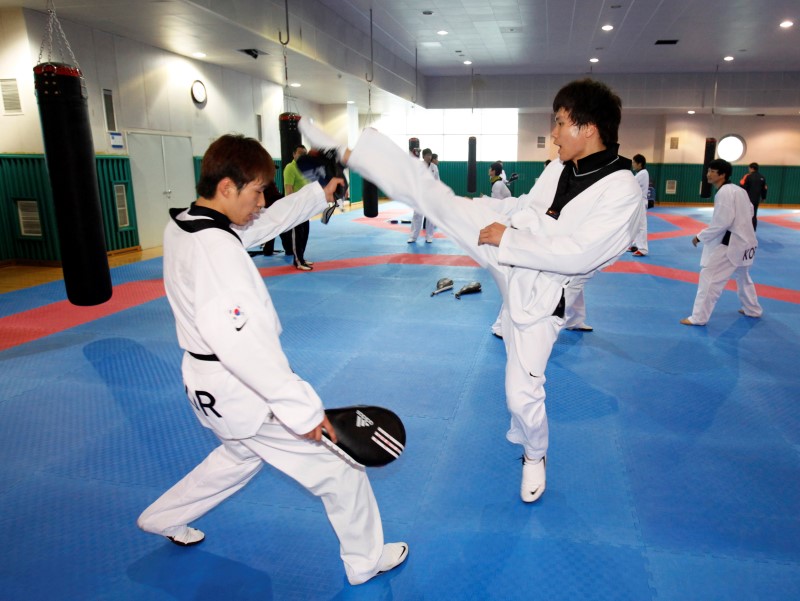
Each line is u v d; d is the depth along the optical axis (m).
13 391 3.98
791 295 6.88
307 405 1.61
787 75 17.25
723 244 5.32
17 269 8.45
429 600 2.12
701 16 11.26
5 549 2.39
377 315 5.94
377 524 2.16
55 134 4.26
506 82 18.58
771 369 4.40
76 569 2.28
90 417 3.59
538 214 2.34
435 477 2.93
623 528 2.51
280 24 9.43
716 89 17.47
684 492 2.78
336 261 9.16
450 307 6.27
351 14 11.45
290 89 14.77
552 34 12.86
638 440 3.29
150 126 10.15
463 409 3.71
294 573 2.26
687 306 6.36
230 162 1.65
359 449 1.81
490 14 11.23
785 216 17.30
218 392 1.72
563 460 3.08
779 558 2.32
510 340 2.46
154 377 4.23
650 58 15.52
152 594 2.15
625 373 4.33
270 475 2.96
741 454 3.13
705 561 2.31
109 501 2.72
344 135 17.78
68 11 7.78
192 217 1.68
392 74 15.19
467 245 2.24
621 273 8.21
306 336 5.22
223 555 2.36
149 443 3.27
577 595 2.13
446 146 23.17
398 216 16.56
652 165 21.23
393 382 4.15
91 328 5.45
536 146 21.73
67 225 4.41
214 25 8.37
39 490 2.81
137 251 10.00
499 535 2.47
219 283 1.57
